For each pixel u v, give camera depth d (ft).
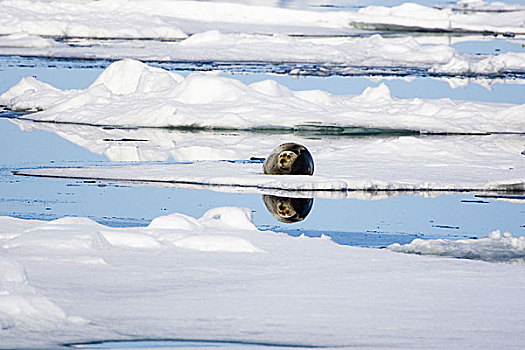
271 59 544.62
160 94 335.88
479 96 402.52
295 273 96.22
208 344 68.33
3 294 73.87
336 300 84.02
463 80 472.03
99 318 74.33
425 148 234.99
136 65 357.00
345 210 162.09
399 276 96.37
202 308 79.25
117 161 228.02
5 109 341.41
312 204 167.63
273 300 83.20
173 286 87.56
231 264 99.40
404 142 238.68
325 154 229.66
